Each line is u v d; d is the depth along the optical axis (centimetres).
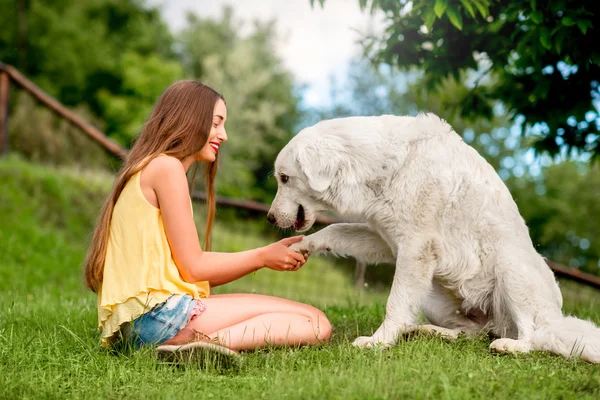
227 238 1227
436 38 561
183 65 3047
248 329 311
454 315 388
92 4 2788
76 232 1058
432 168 354
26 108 1323
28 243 954
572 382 258
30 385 258
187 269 309
